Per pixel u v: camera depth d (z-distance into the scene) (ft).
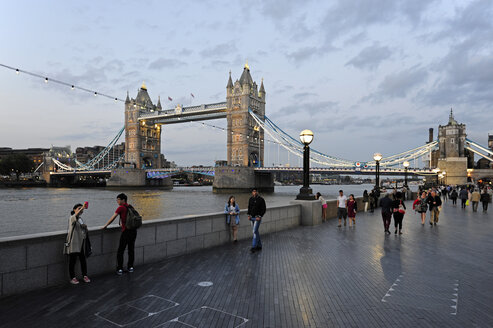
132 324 18.38
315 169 382.63
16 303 21.17
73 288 24.08
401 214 47.06
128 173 519.60
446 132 358.84
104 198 289.94
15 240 22.67
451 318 19.34
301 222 56.54
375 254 35.01
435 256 34.24
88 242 25.52
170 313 19.85
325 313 19.99
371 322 18.79
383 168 346.33
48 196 315.99
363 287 24.56
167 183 587.27
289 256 33.88
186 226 34.96
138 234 30.37
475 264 31.09
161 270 28.76
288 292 23.44
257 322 18.75
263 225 47.19
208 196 330.34
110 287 24.34
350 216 55.11
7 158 557.74
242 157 474.49
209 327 18.12
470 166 382.63
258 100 509.76
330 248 37.86
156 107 641.40
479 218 68.90
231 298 22.26
